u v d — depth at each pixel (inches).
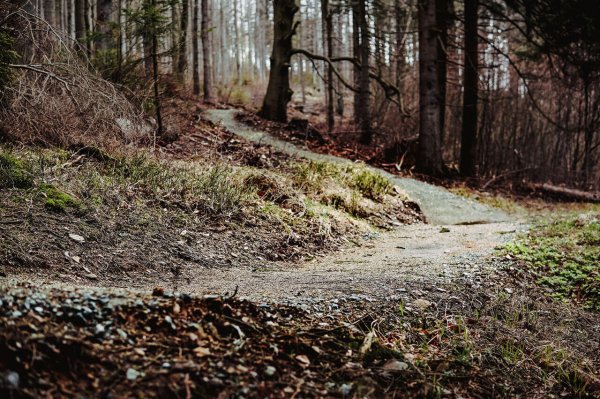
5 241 196.4
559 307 221.3
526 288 235.6
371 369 138.0
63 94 315.9
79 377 100.3
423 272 239.5
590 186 975.6
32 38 311.4
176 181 314.7
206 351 120.7
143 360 111.0
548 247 299.9
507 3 677.3
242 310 148.6
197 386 106.9
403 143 654.5
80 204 247.4
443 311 193.6
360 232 358.9
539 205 613.6
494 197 608.4
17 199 231.9
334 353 139.6
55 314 117.5
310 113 1224.8
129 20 430.3
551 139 1065.5
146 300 136.4
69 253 205.9
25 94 300.4
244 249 271.1
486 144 833.5
